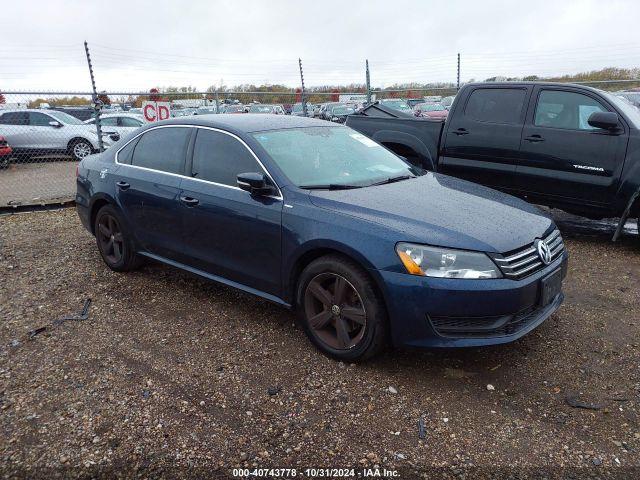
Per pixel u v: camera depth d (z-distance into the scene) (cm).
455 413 292
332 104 2261
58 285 483
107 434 275
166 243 449
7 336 383
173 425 282
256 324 401
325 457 259
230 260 399
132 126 1731
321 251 344
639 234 598
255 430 278
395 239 311
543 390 313
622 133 559
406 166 452
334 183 379
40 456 259
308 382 322
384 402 302
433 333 307
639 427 279
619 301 440
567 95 604
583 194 593
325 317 346
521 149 628
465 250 303
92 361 347
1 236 654
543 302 327
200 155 425
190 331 390
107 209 502
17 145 1458
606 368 336
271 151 390
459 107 683
